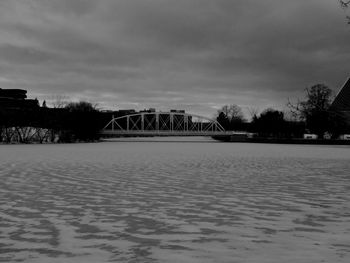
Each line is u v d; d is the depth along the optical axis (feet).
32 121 290.15
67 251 23.71
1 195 44.16
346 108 322.96
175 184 54.24
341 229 29.04
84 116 332.19
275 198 42.75
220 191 47.80
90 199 41.73
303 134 362.33
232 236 27.12
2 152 147.43
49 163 91.20
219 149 196.75
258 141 357.82
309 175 67.41
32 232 28.07
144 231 28.45
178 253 23.31
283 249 24.07
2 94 475.72
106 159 107.34
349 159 112.98
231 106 601.21
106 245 24.95
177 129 478.18
